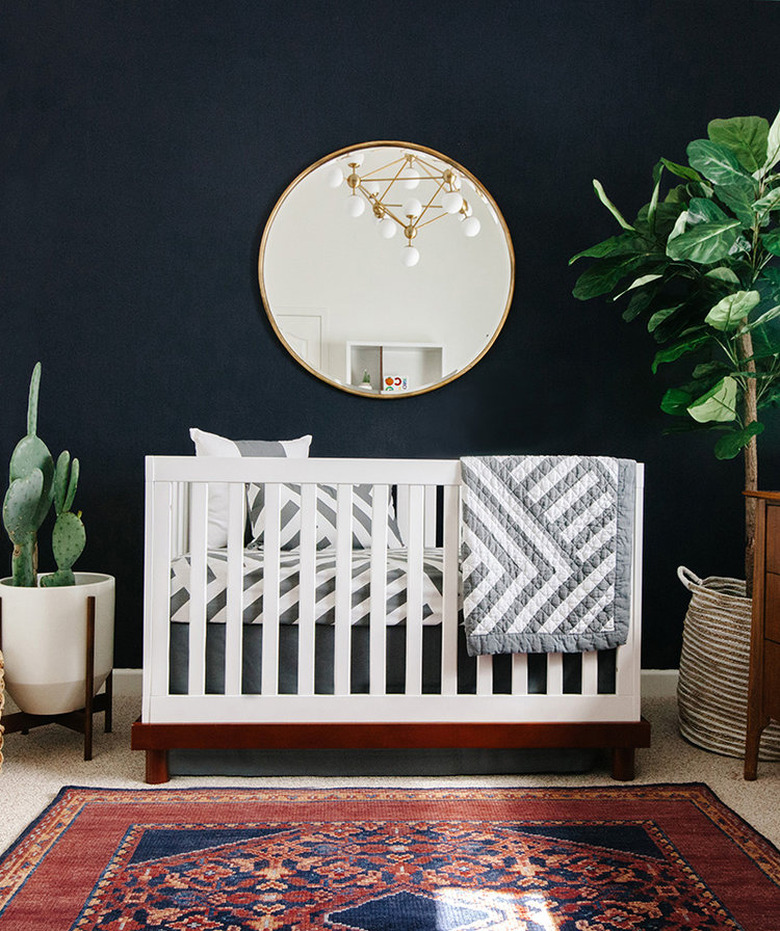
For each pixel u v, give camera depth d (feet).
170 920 4.83
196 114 9.43
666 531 9.78
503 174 9.62
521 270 9.66
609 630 6.95
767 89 9.75
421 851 5.68
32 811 6.32
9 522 7.55
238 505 6.81
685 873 5.43
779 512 6.78
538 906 5.03
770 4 9.77
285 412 9.59
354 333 9.57
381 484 6.89
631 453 9.75
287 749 6.96
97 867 5.41
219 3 9.43
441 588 7.11
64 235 9.37
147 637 6.81
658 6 9.68
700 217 7.57
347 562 6.86
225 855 5.59
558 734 6.99
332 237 9.52
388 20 9.53
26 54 9.31
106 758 7.48
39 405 9.40
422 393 9.63
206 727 6.79
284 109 9.48
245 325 9.52
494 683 7.07
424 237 9.57
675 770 7.38
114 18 9.36
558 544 6.89
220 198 9.47
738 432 7.62
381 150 9.51
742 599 7.77
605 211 9.70
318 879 5.30
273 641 6.80
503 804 6.50
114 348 9.43
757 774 7.31
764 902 5.10
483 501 6.84
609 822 6.18
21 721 7.56
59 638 7.42
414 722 6.90
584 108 9.66
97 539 9.46
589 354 9.71
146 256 9.43
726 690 7.77
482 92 9.60
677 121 9.70
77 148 9.36
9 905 4.96
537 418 9.69
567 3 9.64
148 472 6.78
